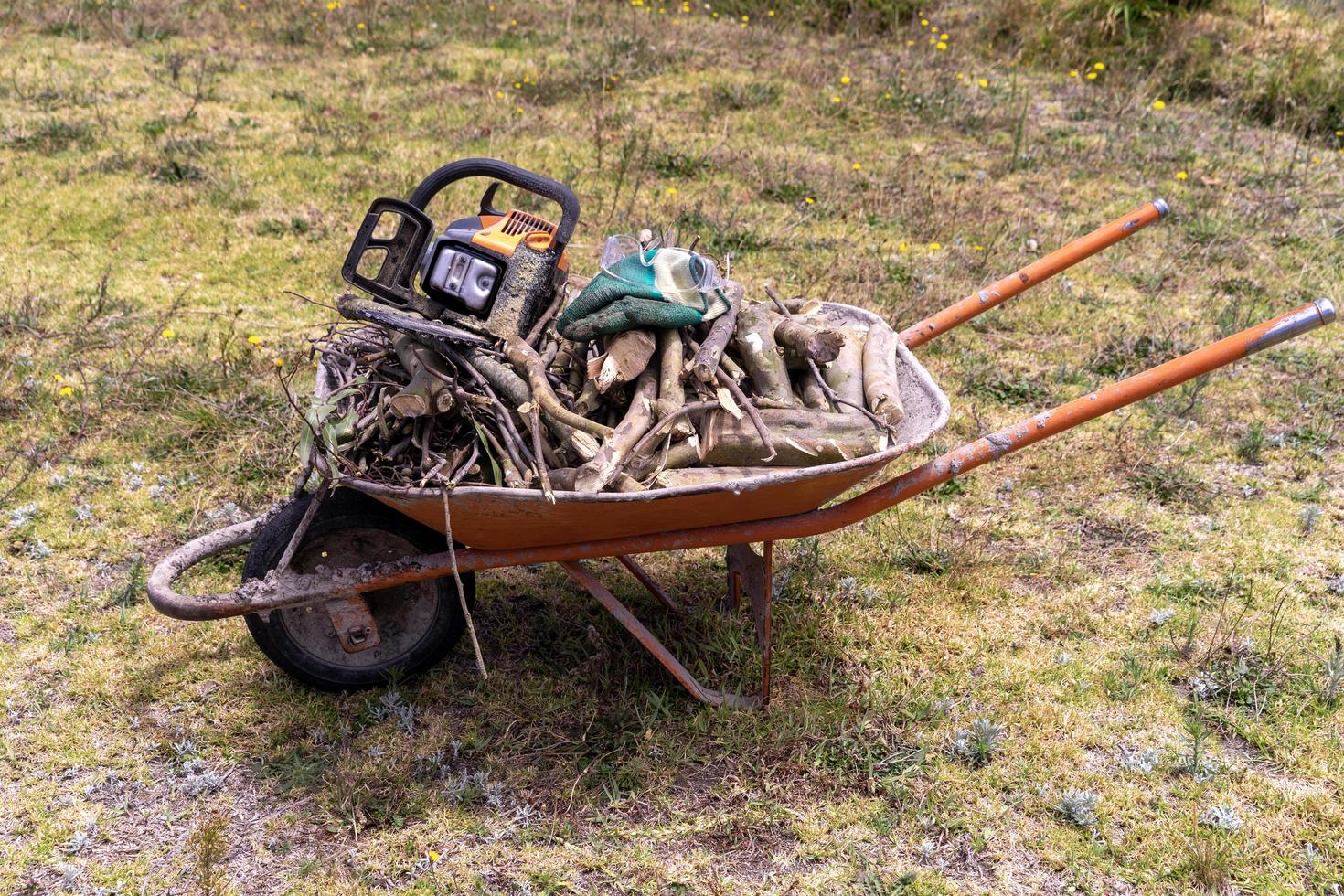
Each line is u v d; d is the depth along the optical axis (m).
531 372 3.45
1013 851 3.40
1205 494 5.23
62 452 5.28
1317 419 5.83
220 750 3.71
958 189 8.64
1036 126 10.03
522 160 8.91
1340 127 10.24
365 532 3.69
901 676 4.08
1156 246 7.85
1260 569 4.71
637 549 3.53
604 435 3.29
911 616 4.40
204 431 5.47
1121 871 3.33
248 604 3.45
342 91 10.52
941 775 3.65
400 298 3.66
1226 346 3.21
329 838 3.39
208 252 7.39
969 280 7.25
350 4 12.85
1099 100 10.63
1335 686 3.97
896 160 9.23
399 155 9.02
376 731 3.77
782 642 4.20
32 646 4.13
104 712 3.84
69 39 11.91
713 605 4.44
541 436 3.50
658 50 11.54
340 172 8.67
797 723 3.82
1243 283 7.33
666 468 3.38
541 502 3.17
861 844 3.40
